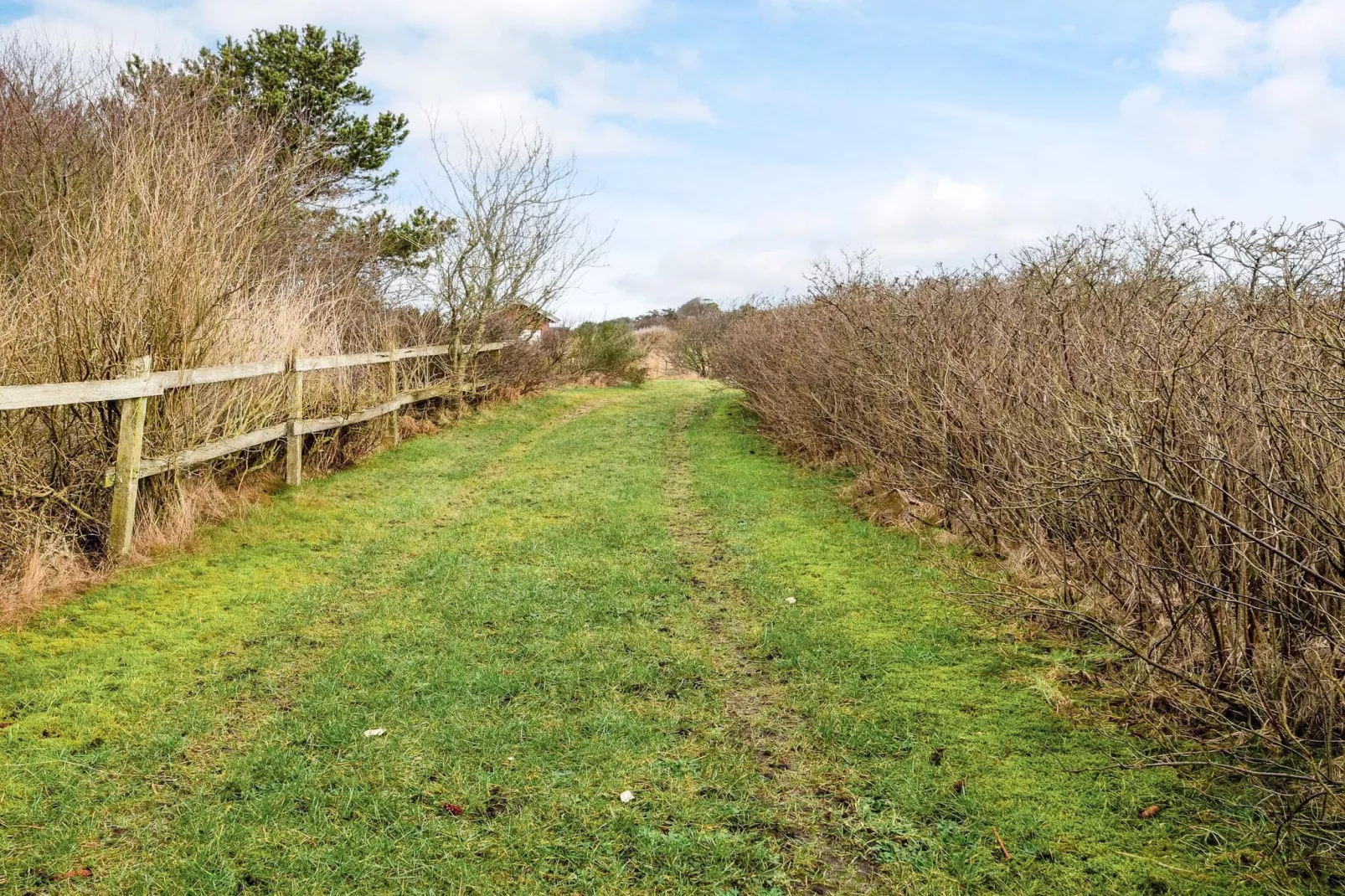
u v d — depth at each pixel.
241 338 7.92
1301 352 3.44
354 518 7.67
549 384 20.86
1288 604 3.33
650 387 23.97
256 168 8.94
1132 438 3.71
